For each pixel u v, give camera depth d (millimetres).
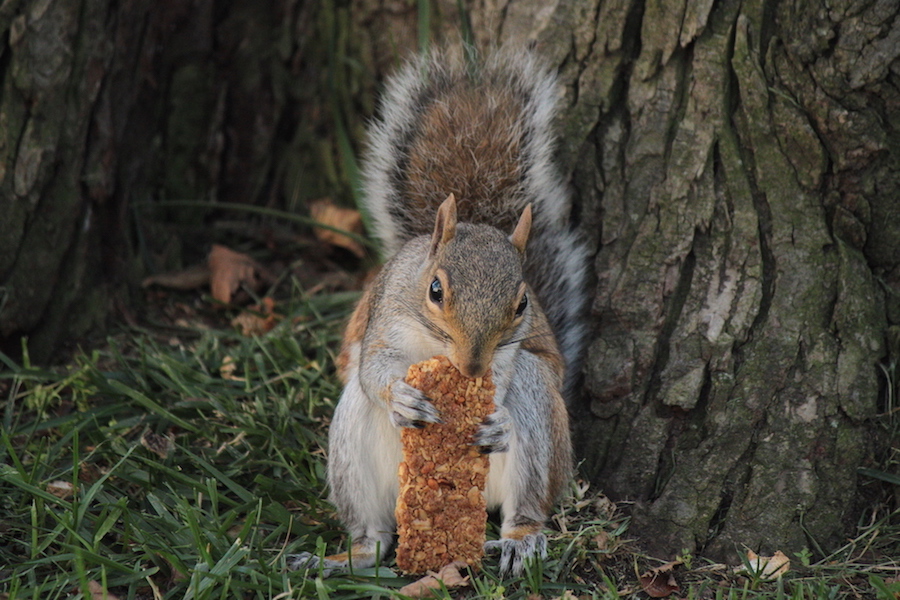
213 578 6465
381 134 9414
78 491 7574
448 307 6809
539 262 8859
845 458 7645
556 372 8008
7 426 8430
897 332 7910
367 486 7586
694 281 8305
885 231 8047
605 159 8859
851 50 7926
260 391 9102
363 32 11523
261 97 11969
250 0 11789
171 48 11547
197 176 11938
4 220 9383
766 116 8234
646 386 8273
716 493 7660
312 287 11375
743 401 7852
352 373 8453
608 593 6734
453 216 7199
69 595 6449
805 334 7902
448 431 6828
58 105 9539
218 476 7805
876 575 6930
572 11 9055
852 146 7973
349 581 6738
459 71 9430
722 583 7043
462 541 6883
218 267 11094
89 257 10148
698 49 8469
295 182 12133
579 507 7801
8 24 9211
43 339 9789
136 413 8812
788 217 8148
